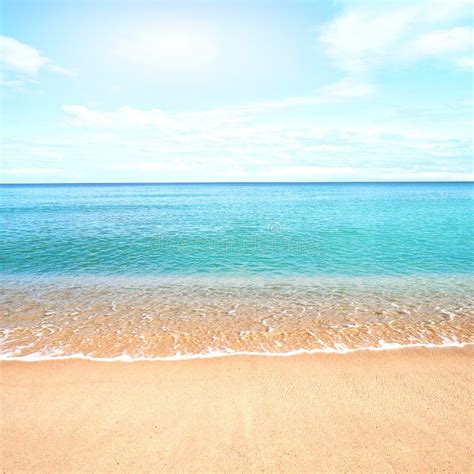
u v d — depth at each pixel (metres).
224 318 11.70
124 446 5.77
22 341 9.81
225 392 7.33
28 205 70.88
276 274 17.58
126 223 39.00
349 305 12.96
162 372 8.16
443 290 14.72
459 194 119.75
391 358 8.89
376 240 27.05
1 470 5.29
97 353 9.11
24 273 17.67
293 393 7.29
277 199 93.94
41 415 6.55
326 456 5.57
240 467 5.36
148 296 14.03
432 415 6.57
